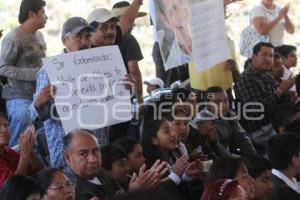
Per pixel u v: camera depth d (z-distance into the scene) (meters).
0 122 5.33
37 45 6.95
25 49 6.85
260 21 10.07
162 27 5.89
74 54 5.39
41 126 5.87
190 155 6.44
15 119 6.82
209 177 5.00
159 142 6.02
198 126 6.82
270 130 8.14
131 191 1.80
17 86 6.83
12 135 6.81
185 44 6.12
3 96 6.93
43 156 5.91
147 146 6.05
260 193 5.32
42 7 6.91
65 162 5.30
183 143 6.51
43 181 4.50
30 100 6.83
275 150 5.59
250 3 12.28
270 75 8.44
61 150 5.59
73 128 5.37
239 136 7.55
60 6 10.35
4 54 6.80
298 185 5.79
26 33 6.89
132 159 5.62
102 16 5.95
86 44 5.62
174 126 6.17
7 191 4.25
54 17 10.20
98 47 5.48
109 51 5.51
